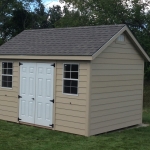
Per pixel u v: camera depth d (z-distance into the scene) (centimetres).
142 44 2180
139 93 1241
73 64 1025
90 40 1074
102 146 887
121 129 1155
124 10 2303
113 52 1086
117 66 1109
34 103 1129
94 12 2381
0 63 1245
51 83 1079
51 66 1079
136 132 1109
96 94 1014
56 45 1128
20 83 1173
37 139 949
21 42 1273
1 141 917
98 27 1166
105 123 1063
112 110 1094
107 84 1062
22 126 1130
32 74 1134
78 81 1007
